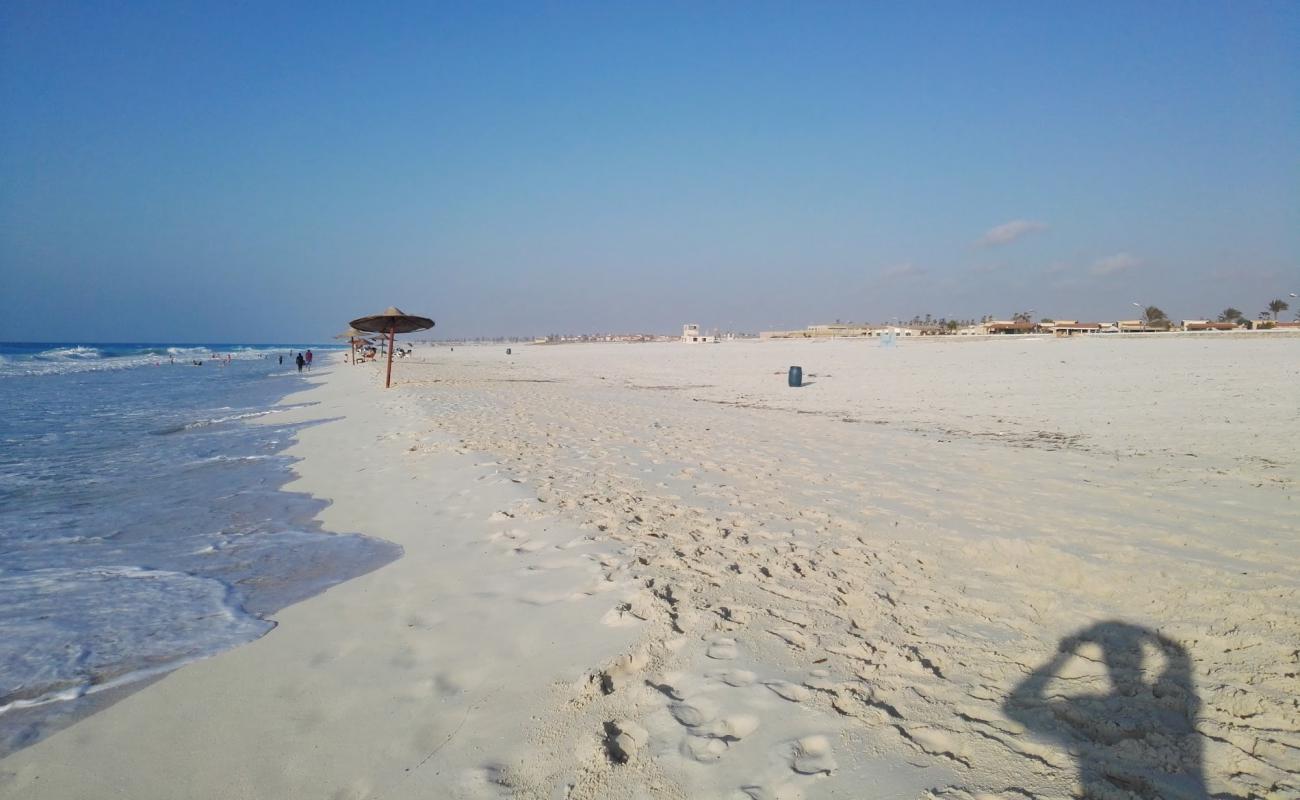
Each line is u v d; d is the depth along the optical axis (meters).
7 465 9.55
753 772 2.43
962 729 2.65
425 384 24.70
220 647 3.67
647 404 16.84
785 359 44.50
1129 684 3.01
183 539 5.86
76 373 38.28
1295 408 13.07
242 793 2.45
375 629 3.84
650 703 2.91
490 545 5.31
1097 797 2.24
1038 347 45.75
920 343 66.44
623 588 4.15
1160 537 5.15
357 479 8.18
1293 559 4.61
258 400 20.41
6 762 2.67
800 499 6.53
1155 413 13.06
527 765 2.54
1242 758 2.44
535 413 14.33
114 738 2.82
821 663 3.21
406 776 2.51
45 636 3.83
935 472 7.85
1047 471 7.88
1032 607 3.90
